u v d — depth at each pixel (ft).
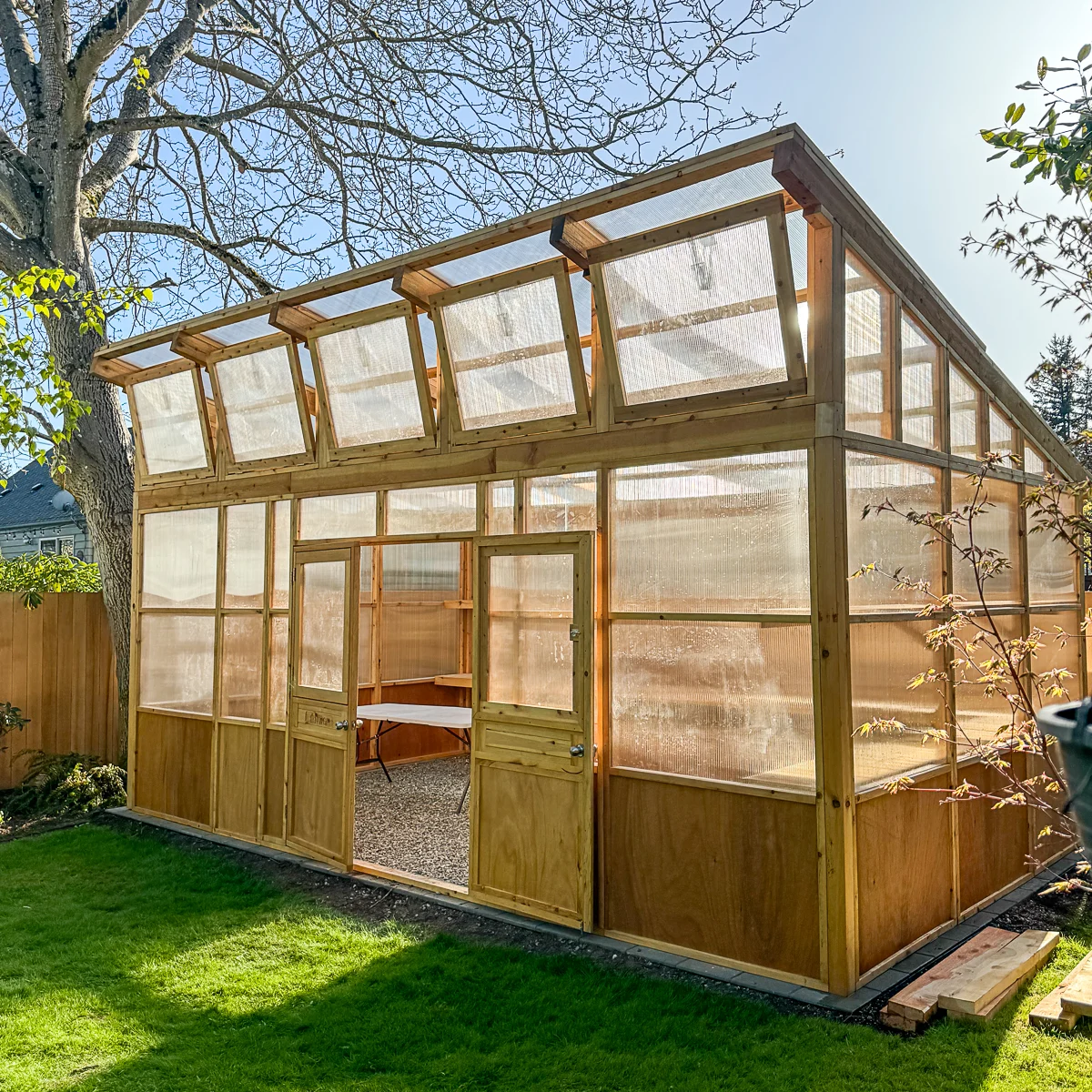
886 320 15.51
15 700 28.22
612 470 16.24
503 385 17.87
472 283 17.76
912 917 15.05
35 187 29.22
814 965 13.37
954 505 17.60
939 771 16.01
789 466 14.10
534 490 17.43
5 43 30.63
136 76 30.17
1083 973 12.95
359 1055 11.64
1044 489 12.25
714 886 14.47
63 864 20.80
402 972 14.17
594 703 16.02
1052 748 14.24
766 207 13.70
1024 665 19.76
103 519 28.99
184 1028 12.41
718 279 14.58
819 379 13.79
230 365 23.39
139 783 26.02
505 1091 10.78
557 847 16.28
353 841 20.38
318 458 21.66
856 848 13.53
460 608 36.09
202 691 24.23
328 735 20.18
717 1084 10.75
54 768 27.25
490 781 17.51
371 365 20.16
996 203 11.82
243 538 23.49
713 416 14.92
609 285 15.89
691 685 14.96
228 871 19.94
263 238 34.94
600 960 14.55
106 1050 11.76
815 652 13.50
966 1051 11.35
